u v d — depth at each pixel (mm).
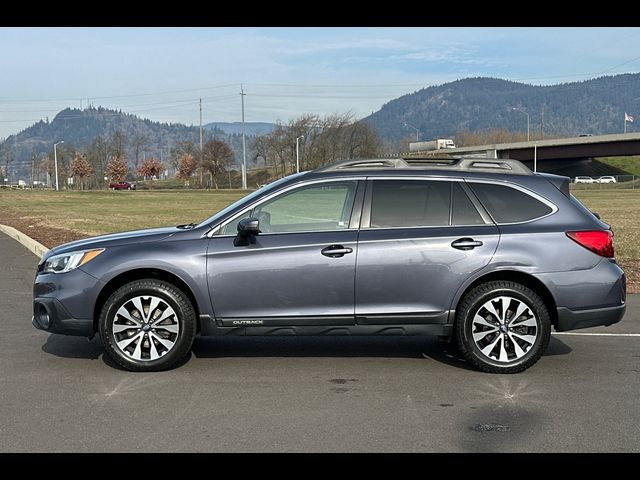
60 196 65312
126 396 5539
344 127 105938
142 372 6219
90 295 6188
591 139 93000
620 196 57969
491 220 6359
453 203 6387
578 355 6934
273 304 6207
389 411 5211
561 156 97688
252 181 123875
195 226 6621
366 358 6789
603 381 6027
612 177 103875
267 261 6164
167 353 6207
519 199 6438
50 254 6492
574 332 7984
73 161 123375
